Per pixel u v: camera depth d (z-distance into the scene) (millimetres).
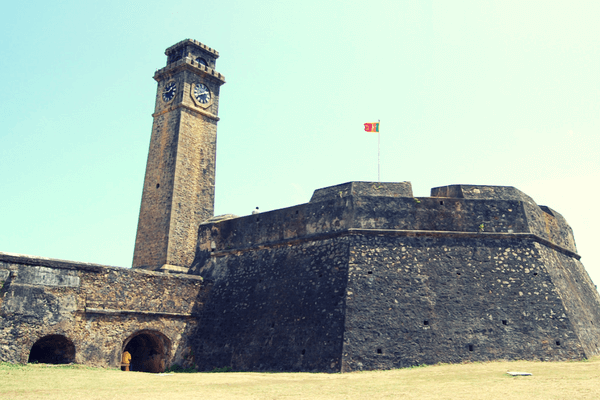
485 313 20672
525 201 24188
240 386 15062
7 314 18984
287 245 25156
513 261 22203
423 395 12469
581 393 11633
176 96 35562
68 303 20828
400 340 19922
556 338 20203
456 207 23328
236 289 25641
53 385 14656
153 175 34625
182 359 24172
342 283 21562
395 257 22094
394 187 24062
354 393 13297
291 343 21672
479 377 15188
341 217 23562
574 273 26125
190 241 33000
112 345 21859
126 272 23125
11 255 19688
